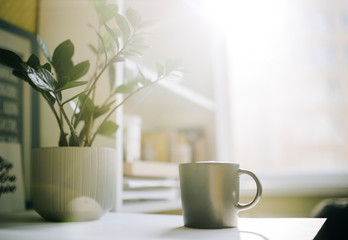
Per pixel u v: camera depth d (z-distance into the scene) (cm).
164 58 146
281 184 200
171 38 149
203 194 60
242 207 61
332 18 253
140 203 108
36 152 70
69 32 99
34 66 66
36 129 99
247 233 54
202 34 166
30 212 87
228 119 195
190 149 162
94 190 69
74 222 68
